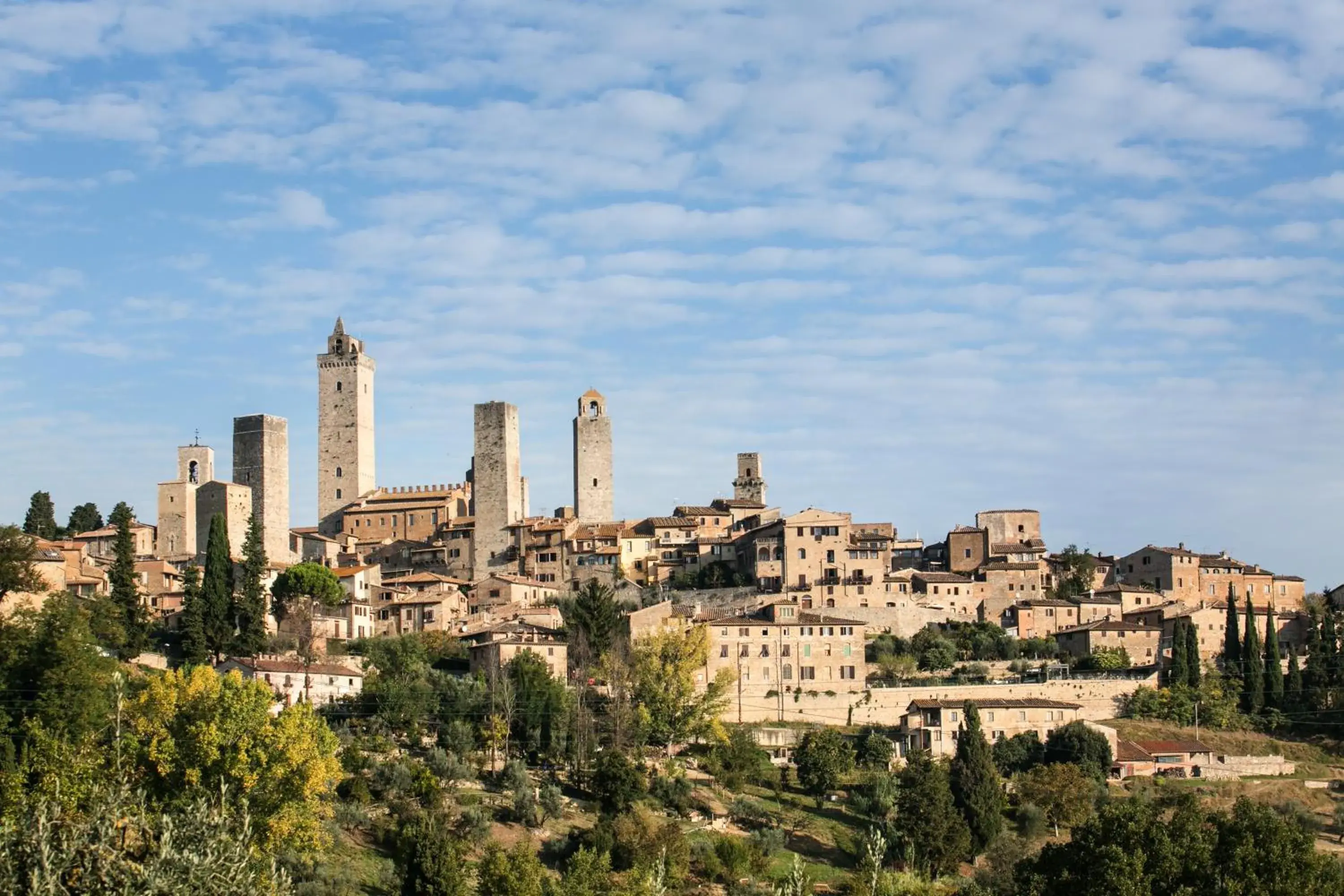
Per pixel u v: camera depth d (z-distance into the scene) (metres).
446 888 157.50
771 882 180.00
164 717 149.25
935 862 193.88
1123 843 139.38
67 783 105.38
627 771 199.88
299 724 149.62
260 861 89.56
